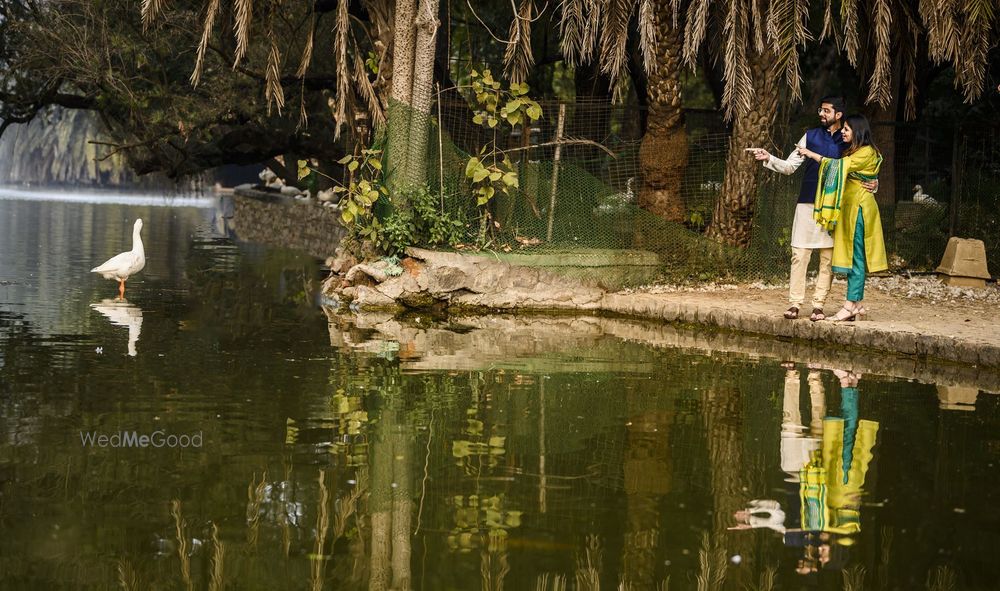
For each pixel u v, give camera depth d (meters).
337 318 12.50
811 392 8.24
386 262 13.70
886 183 16.19
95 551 4.79
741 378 8.80
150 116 23.62
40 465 5.98
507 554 4.78
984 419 7.38
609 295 13.51
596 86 18.41
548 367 9.26
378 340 10.75
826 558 4.73
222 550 4.82
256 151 26.67
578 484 5.78
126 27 23.03
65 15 22.17
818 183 10.27
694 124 15.63
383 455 6.29
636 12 15.69
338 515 5.27
